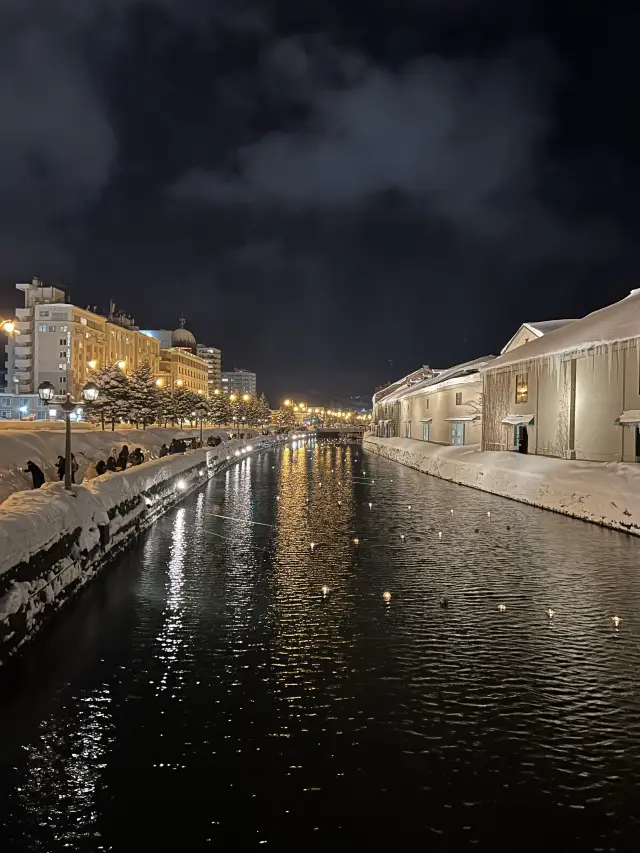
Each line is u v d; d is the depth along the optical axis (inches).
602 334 1045.2
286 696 302.0
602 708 292.7
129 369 4758.9
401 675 328.5
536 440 1270.9
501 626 408.2
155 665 338.3
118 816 214.2
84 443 1268.5
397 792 226.7
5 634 330.6
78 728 270.4
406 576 540.1
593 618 425.7
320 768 241.3
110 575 535.5
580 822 211.3
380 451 2832.2
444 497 1158.3
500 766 243.3
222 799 222.5
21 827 208.7
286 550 649.6
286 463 2209.6
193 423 4119.1
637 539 713.0
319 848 198.7
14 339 3932.1
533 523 834.2
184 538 717.3
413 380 3444.9
